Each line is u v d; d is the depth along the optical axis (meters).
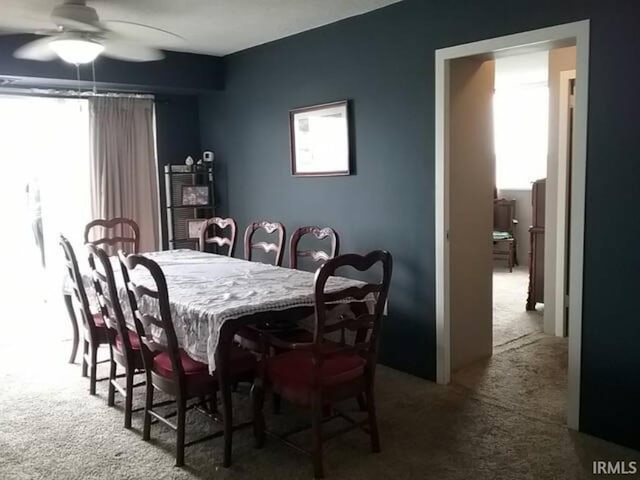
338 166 4.05
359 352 2.53
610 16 2.53
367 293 2.46
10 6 3.36
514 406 3.14
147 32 4.12
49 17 3.61
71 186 5.01
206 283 3.08
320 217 4.30
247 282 3.10
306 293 2.79
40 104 4.85
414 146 3.51
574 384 2.80
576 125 2.66
